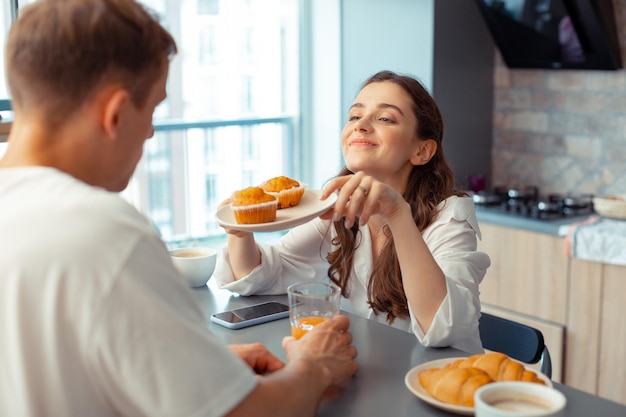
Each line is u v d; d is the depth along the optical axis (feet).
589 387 10.25
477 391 3.53
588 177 11.97
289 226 5.05
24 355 2.98
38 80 3.18
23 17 3.22
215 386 3.19
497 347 6.09
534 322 10.69
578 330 10.28
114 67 3.20
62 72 3.15
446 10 11.95
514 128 12.79
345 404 3.96
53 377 3.01
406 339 4.95
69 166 3.32
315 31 14.03
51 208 3.10
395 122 5.96
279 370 3.78
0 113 5.15
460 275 5.36
